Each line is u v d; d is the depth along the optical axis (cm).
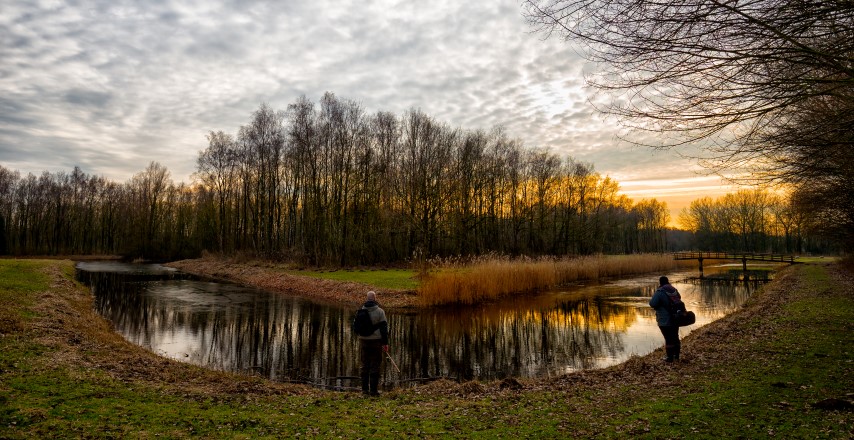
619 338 1622
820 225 2966
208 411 691
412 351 1458
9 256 6906
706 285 3612
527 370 1225
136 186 7412
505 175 5816
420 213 4338
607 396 787
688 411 664
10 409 613
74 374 813
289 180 5025
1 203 7512
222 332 1684
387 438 598
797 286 2592
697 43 507
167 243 6856
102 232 8175
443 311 2247
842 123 562
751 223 9025
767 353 1006
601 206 6962
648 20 500
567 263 3806
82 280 3459
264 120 5000
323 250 4144
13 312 1241
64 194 8081
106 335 1335
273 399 790
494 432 619
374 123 4603
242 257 4719
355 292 2588
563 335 1691
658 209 10706
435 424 657
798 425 578
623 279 4034
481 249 5238
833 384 740
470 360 1340
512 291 2894
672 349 1020
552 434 606
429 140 4438
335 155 4475
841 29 493
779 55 499
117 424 604
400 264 4194
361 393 876
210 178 5616
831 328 1234
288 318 1980
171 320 1889
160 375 908
